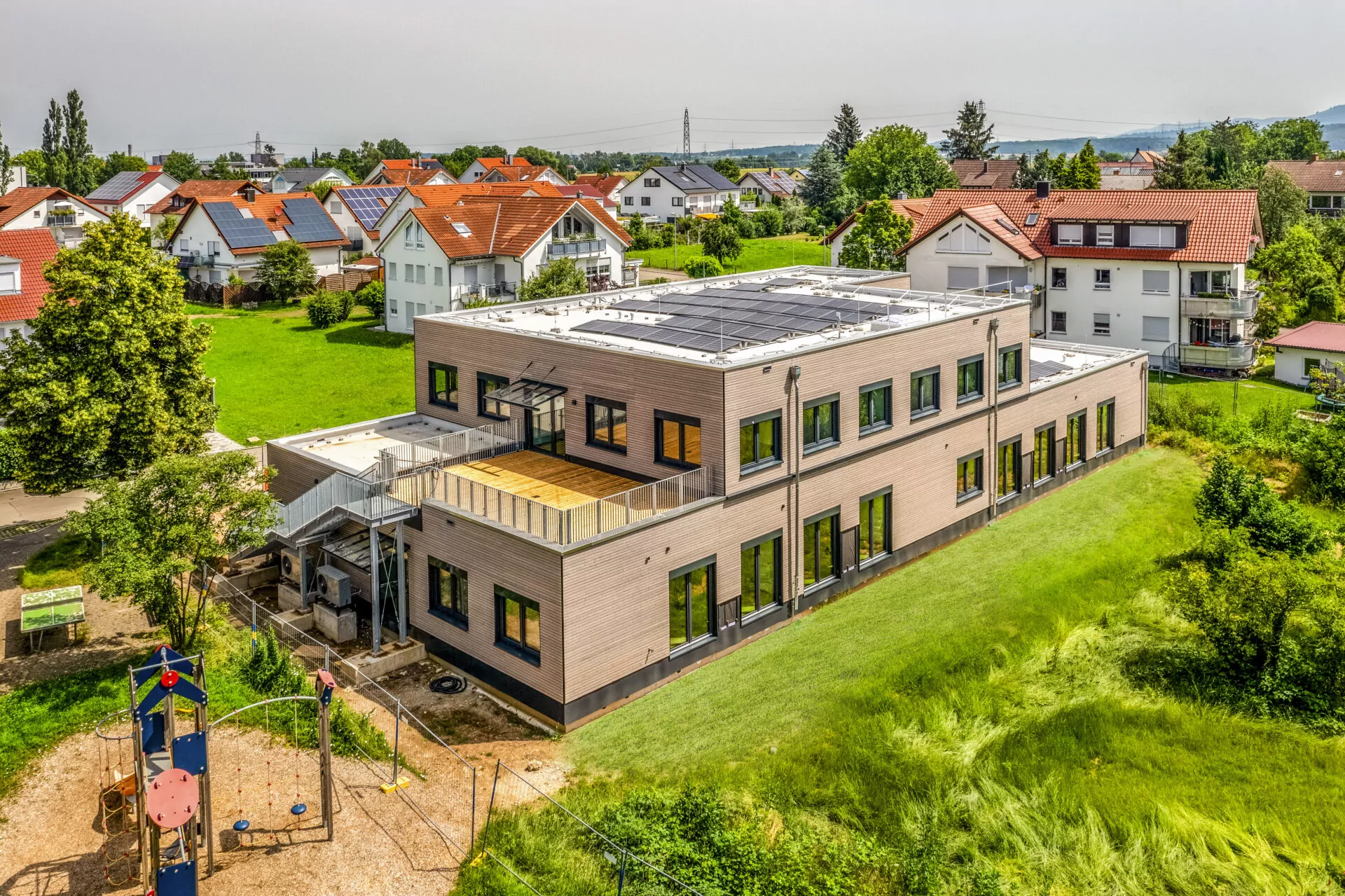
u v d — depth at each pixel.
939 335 34.00
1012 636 28.23
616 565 24.44
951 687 25.53
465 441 31.84
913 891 18.25
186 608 28.23
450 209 67.06
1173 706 25.20
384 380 56.62
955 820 20.67
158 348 33.09
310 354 62.62
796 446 29.16
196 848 17.80
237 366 60.19
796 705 24.81
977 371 36.25
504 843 19.28
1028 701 25.28
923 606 30.42
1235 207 56.66
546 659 23.97
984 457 36.94
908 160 126.62
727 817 19.88
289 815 20.16
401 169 135.00
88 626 28.58
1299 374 54.06
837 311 34.84
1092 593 30.92
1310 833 20.62
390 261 67.25
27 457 31.05
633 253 99.56
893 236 75.50
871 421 32.03
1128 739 23.75
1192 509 38.19
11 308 43.19
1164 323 57.06
